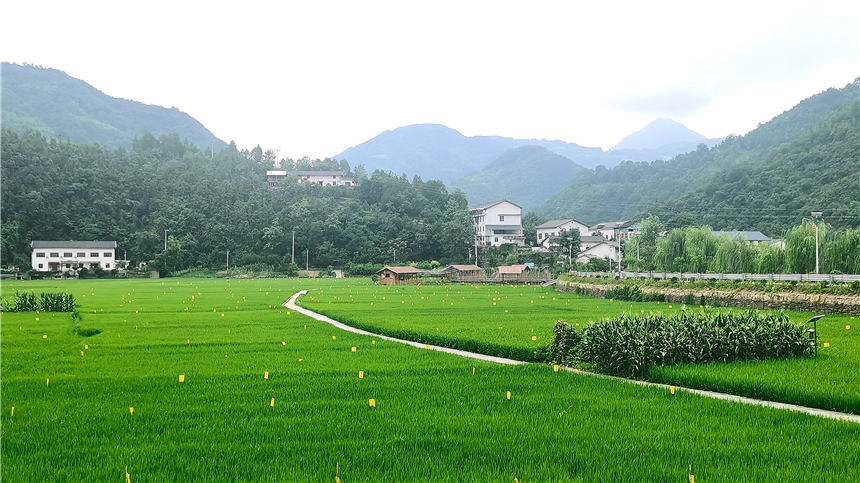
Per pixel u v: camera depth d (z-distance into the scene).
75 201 154.25
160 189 169.75
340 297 67.69
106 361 24.34
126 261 144.50
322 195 179.75
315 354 26.30
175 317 43.72
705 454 12.51
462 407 16.58
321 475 11.45
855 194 106.81
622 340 21.98
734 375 19.47
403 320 40.50
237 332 34.75
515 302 60.41
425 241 161.50
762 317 24.44
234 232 156.62
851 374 19.53
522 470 11.66
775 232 117.88
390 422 15.03
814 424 14.48
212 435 13.98
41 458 12.41
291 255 152.50
